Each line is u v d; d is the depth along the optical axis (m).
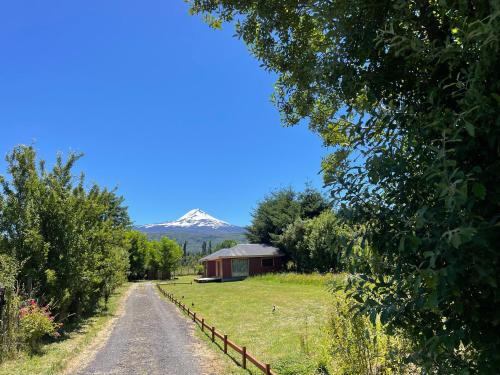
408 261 1.99
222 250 52.19
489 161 1.76
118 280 24.48
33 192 13.70
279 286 32.16
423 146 1.94
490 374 1.76
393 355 2.80
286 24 3.95
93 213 17.22
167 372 8.73
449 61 1.90
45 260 13.40
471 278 1.68
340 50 2.41
